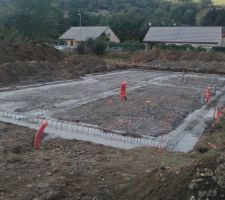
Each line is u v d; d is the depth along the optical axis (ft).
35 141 33.35
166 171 20.84
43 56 96.68
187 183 18.75
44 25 158.10
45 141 36.55
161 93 66.69
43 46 101.24
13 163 28.25
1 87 65.72
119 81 79.82
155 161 29.73
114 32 185.68
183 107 56.29
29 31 144.25
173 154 33.65
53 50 103.60
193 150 37.27
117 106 54.60
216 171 18.45
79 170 26.58
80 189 22.93
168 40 166.50
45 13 172.14
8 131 39.70
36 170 26.73
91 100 58.39
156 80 83.61
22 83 69.97
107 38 164.25
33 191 22.90
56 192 22.36
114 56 128.16
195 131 44.91
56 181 24.14
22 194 22.61
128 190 21.42
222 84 80.89
